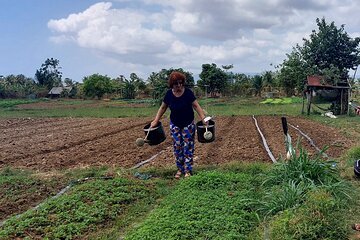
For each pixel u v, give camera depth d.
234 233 5.43
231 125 20.58
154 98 48.41
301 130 17.41
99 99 63.84
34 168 10.30
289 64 48.88
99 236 5.68
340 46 39.12
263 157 10.92
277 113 28.00
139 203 7.02
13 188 8.04
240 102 43.41
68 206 6.54
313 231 5.13
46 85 77.69
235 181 7.74
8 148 13.94
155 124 8.66
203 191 7.17
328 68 35.97
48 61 80.75
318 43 39.31
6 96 66.25
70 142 15.09
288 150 8.11
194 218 5.95
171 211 6.24
